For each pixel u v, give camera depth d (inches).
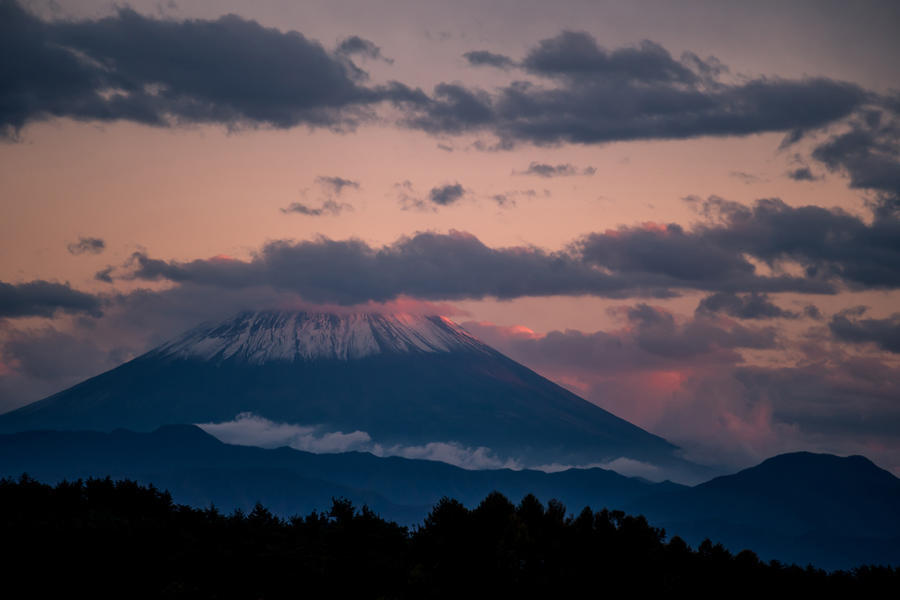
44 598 5718.5
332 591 6146.7
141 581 5964.6
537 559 6422.2
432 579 6190.9
